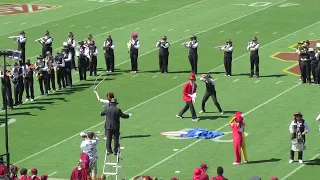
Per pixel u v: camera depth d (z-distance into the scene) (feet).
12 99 288.30
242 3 427.74
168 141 254.27
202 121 270.26
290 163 236.43
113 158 243.40
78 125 270.67
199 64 332.39
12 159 244.83
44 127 269.64
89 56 319.47
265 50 346.95
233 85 305.94
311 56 303.07
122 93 300.81
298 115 234.99
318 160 237.86
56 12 418.72
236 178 227.40
